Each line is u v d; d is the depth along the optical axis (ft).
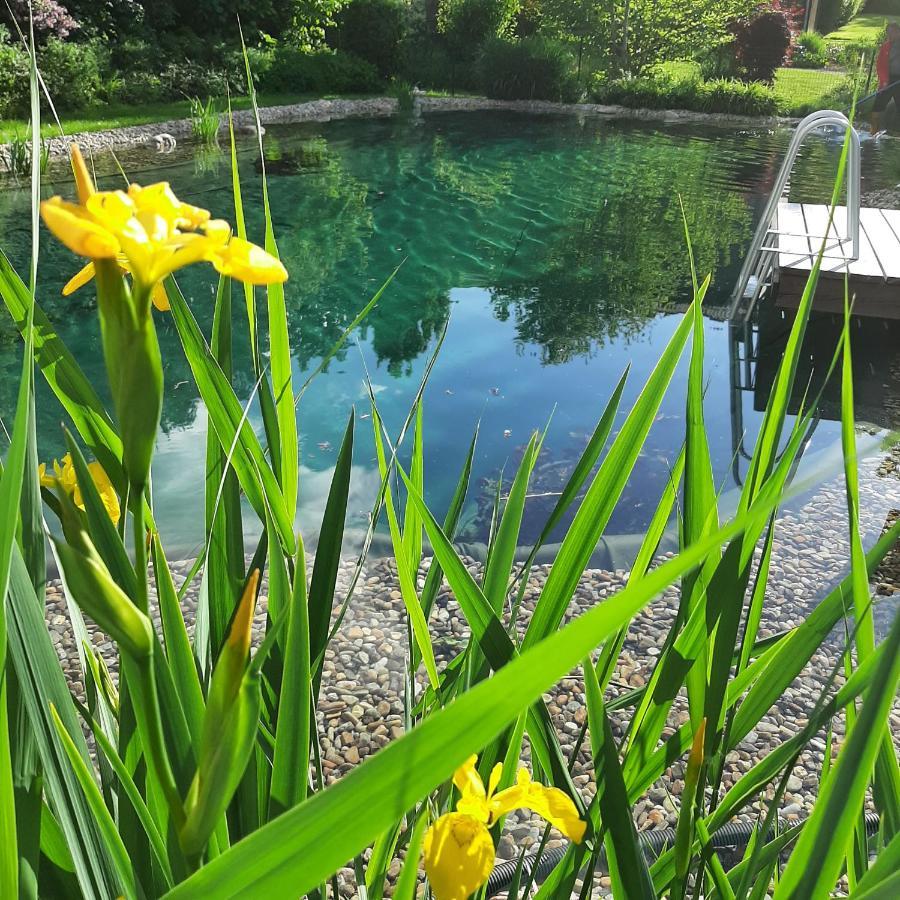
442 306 24.84
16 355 19.17
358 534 12.85
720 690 2.73
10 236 27.76
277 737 2.35
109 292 1.54
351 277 26.94
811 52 89.86
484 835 2.04
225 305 3.42
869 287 20.66
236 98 55.47
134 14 55.06
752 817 7.32
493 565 3.20
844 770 1.73
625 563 11.99
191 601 10.42
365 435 16.99
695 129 57.88
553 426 17.48
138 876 2.79
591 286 26.73
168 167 39.29
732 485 14.16
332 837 1.38
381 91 66.49
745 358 20.47
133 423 1.56
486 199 37.27
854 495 2.51
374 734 8.66
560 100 67.15
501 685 1.20
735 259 29.32
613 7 71.87
